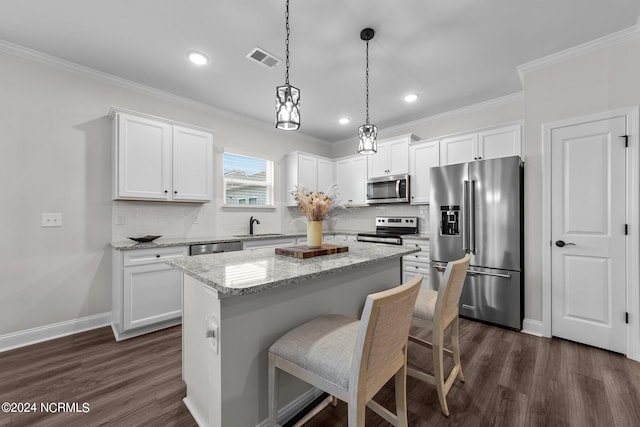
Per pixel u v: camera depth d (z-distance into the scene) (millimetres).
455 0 1840
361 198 4523
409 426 1441
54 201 2500
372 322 921
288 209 4582
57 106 2523
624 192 2162
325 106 3588
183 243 2797
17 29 2119
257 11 1938
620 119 2170
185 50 2391
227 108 3672
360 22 2047
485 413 1536
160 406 1581
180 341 2414
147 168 2779
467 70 2717
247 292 1046
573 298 2379
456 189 3004
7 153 2291
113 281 2705
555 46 2334
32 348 2275
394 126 4367
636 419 1476
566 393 1695
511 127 3002
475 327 2721
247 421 1279
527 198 2617
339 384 1020
